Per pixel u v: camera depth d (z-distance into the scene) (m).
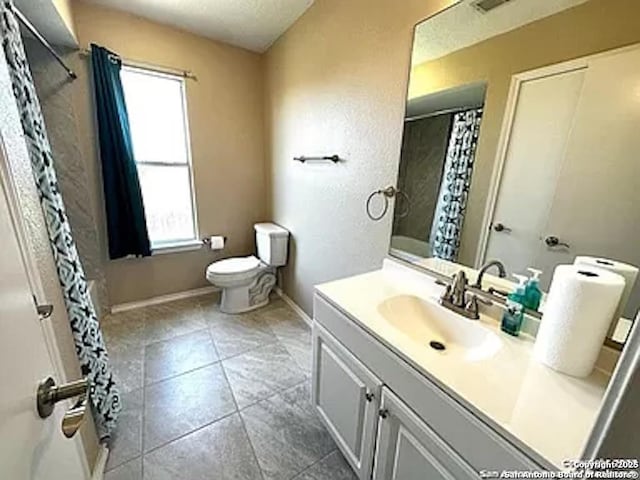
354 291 1.37
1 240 0.48
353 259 1.97
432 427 0.85
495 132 1.14
